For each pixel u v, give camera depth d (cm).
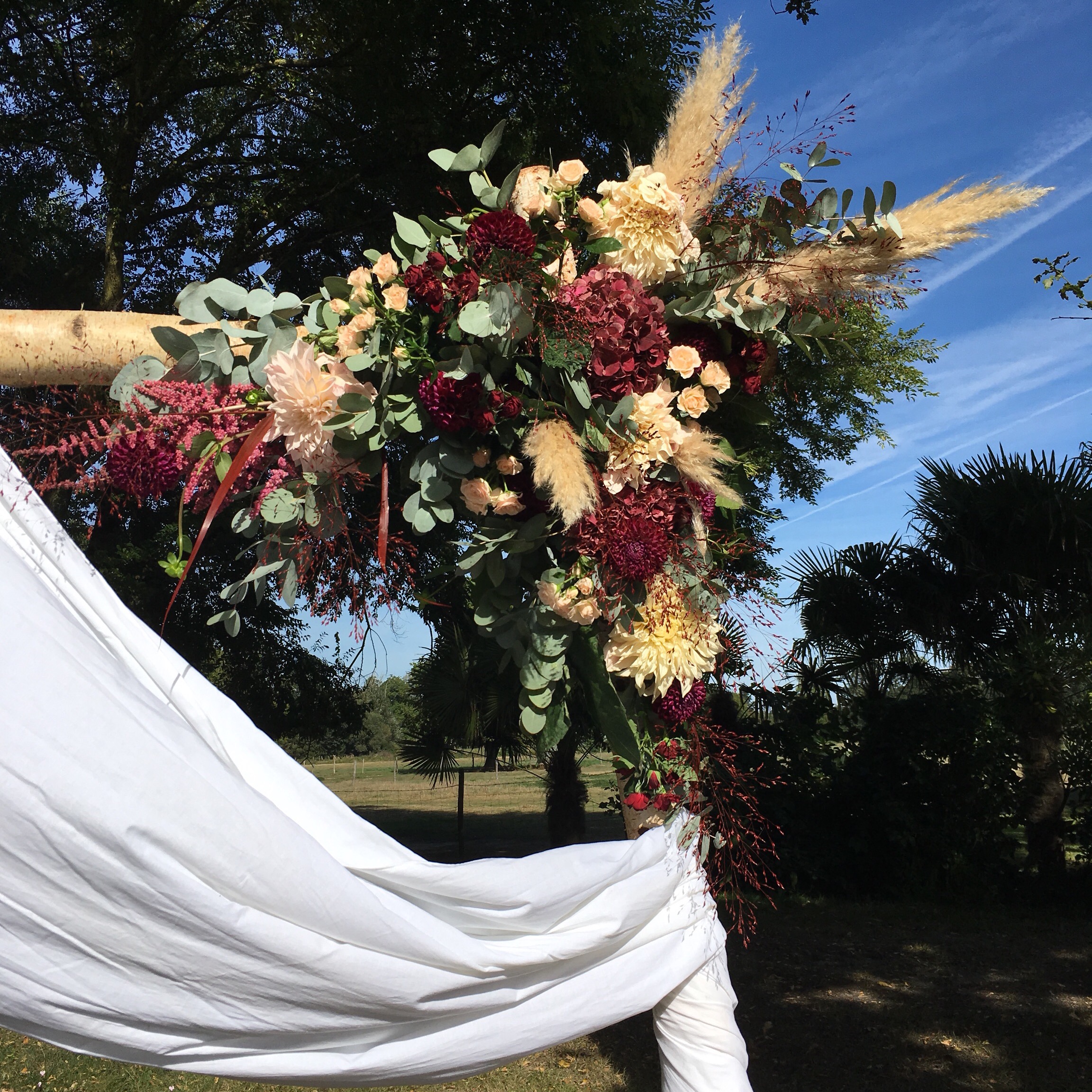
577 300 151
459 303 149
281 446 163
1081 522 863
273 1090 438
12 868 124
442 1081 155
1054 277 423
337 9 750
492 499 156
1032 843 946
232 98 915
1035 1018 562
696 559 168
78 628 139
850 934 780
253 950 134
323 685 1082
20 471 151
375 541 167
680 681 167
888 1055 503
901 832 920
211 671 993
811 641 1024
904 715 966
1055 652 920
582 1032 161
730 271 168
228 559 769
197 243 934
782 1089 460
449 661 762
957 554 952
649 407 157
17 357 148
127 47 839
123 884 128
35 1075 447
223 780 137
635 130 705
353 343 155
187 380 150
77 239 843
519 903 157
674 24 756
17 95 817
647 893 167
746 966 677
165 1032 136
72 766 125
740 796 183
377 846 158
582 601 156
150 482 150
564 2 705
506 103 775
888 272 167
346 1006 141
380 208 822
